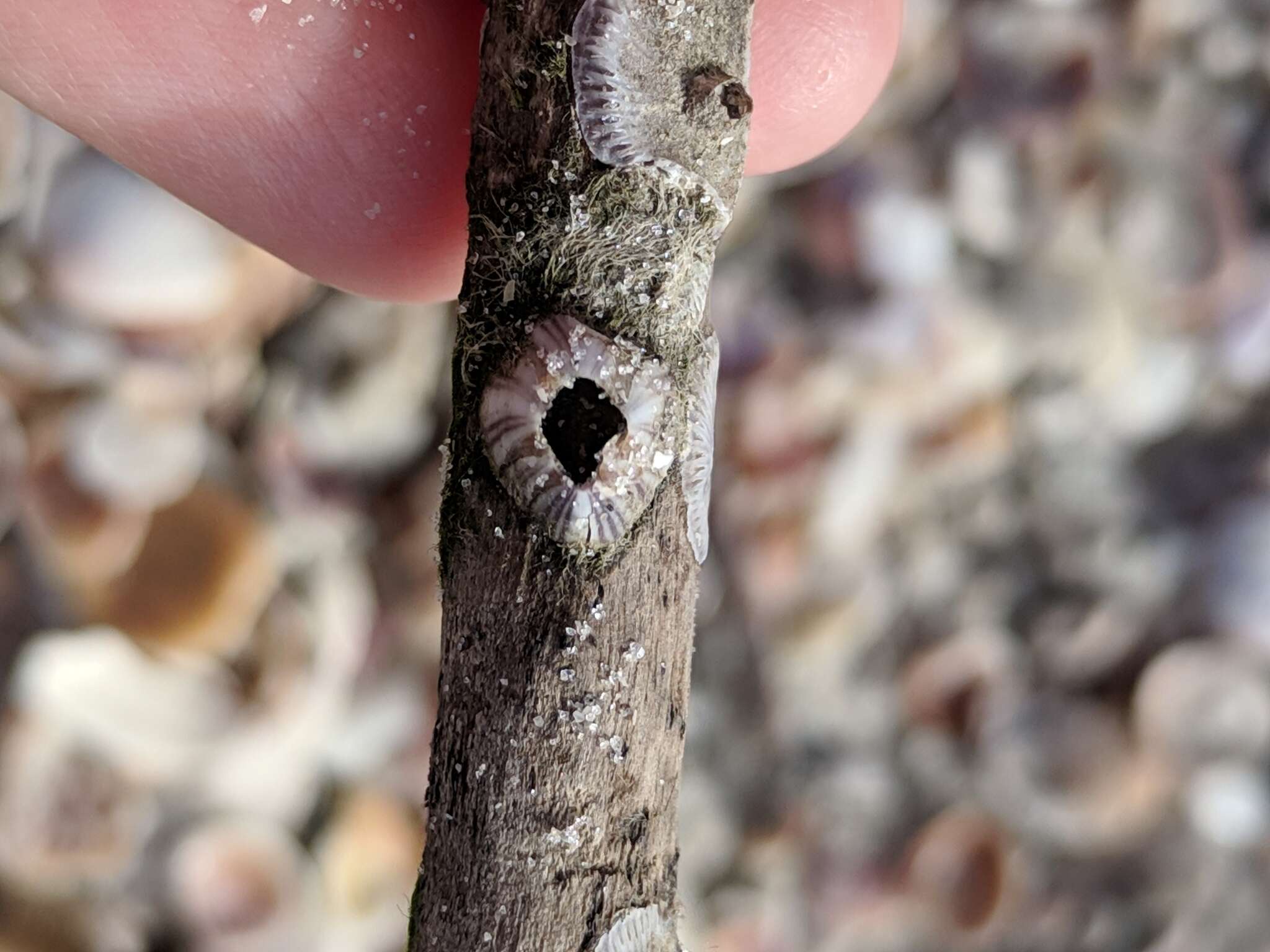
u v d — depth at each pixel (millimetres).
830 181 194
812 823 193
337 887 173
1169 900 202
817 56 105
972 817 200
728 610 191
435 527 82
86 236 164
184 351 173
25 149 165
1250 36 205
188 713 168
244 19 98
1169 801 204
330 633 173
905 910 198
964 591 202
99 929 164
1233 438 209
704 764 190
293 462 177
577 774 71
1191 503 208
